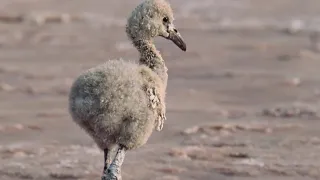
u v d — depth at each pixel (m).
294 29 30.89
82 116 11.23
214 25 31.75
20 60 25.53
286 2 36.12
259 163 14.65
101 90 11.03
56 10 34.25
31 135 16.83
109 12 34.22
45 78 22.92
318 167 14.40
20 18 32.50
